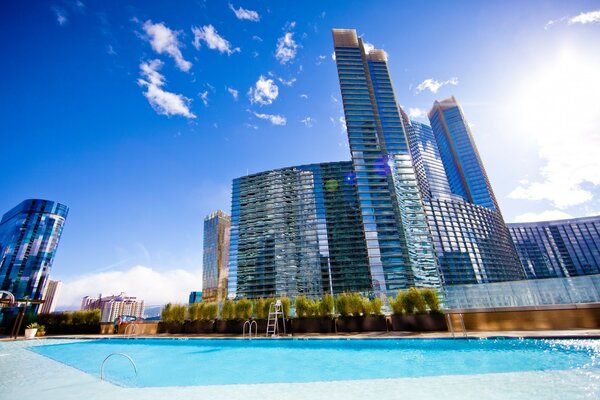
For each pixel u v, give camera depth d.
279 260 103.50
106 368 12.43
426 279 90.69
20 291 145.25
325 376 9.68
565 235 192.88
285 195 113.31
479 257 147.62
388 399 5.77
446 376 7.46
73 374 9.71
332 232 102.69
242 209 117.94
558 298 17.19
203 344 18.45
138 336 21.84
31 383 8.23
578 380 6.48
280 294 97.81
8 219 171.75
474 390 6.09
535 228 197.62
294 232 106.00
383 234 94.56
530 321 14.25
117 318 26.44
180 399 6.17
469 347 12.47
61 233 169.88
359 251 97.94
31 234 155.50
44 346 20.88
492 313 14.98
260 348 16.27
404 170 105.06
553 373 7.21
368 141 106.19
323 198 109.06
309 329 18.59
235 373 10.85
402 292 17.88
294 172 116.06
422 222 98.44
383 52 125.19
